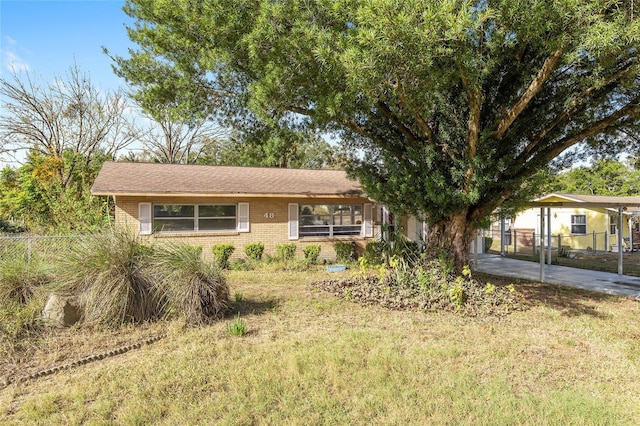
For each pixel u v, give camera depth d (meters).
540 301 8.45
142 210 12.55
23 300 5.75
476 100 6.68
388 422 3.44
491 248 22.41
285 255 14.07
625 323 6.82
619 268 12.07
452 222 8.64
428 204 8.02
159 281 6.23
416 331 6.03
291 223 14.61
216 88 8.82
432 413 3.62
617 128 8.32
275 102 6.93
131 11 8.73
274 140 10.95
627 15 4.86
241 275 11.13
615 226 21.73
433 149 7.78
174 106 8.92
